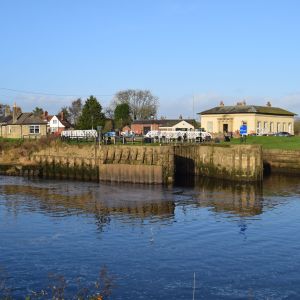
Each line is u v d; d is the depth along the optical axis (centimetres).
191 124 11181
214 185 5381
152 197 4516
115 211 3828
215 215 3672
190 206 4041
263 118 9319
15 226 3325
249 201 4284
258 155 5606
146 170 5500
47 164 6525
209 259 2598
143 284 2245
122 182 5666
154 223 3403
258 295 2122
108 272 2400
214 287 2211
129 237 3030
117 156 5906
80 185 5484
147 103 15325
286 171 6581
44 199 4428
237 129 9256
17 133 9512
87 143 6456
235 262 2550
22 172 6681
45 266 2489
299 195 4631
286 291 2167
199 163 6300
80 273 2389
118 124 12525
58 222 3447
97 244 2875
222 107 9775
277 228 3262
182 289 2188
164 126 11188
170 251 2736
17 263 2536
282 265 2505
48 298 2080
